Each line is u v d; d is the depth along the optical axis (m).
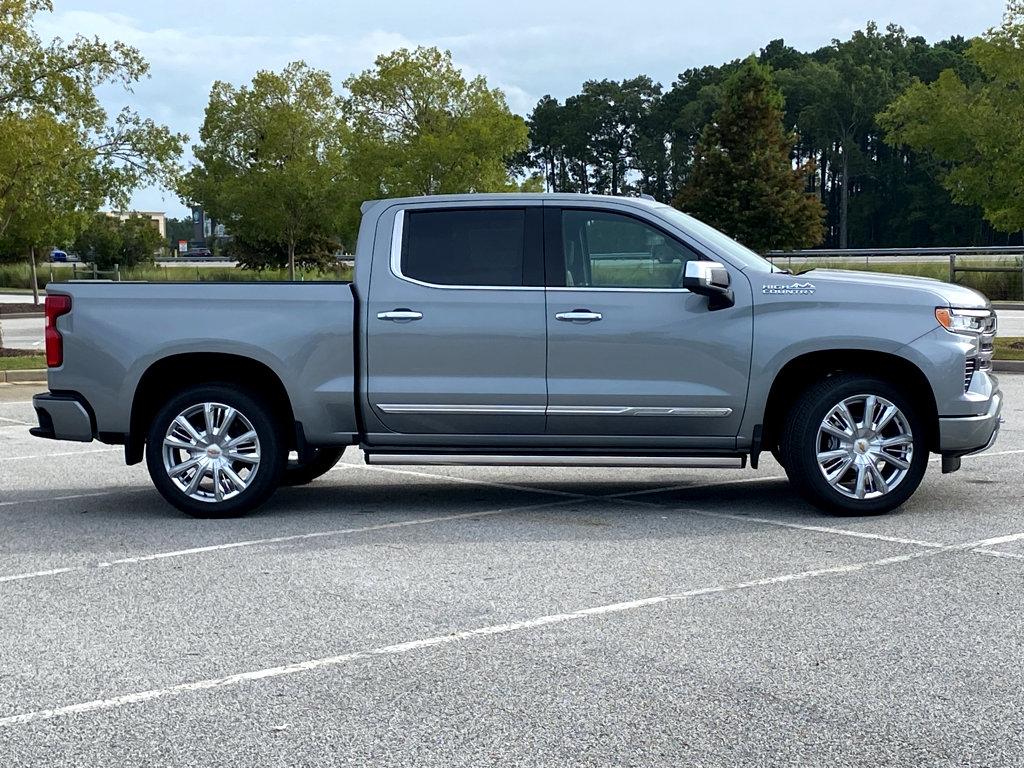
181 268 75.88
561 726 4.34
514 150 41.16
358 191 42.41
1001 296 37.91
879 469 8.30
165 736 4.30
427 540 7.50
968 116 21.69
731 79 78.38
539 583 6.38
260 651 5.27
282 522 8.16
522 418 8.07
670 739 4.20
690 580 6.39
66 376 8.38
